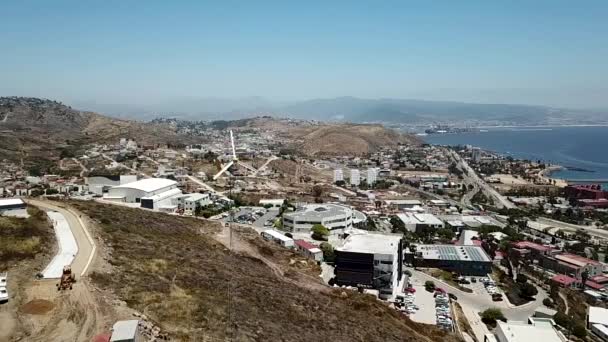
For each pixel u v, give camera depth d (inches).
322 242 5915.4
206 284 2669.8
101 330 1873.8
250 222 6712.6
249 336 2066.9
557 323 4306.1
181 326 2027.6
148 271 2682.1
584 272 5925.2
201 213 6815.9
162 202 6934.1
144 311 2100.1
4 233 2883.9
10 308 2012.8
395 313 3592.5
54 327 1888.5
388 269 4441.4
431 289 4921.3
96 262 2630.4
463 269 5689.0
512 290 5226.4
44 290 2204.7
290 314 2551.7
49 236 3080.7
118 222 3914.9
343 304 3277.6
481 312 4537.4
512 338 3496.6
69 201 4741.6
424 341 2945.4
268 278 3388.3
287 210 7396.7
